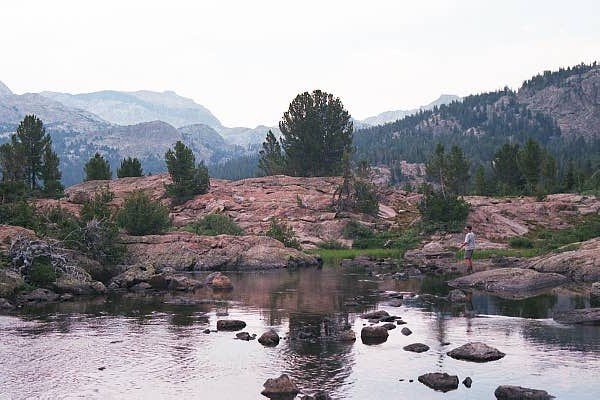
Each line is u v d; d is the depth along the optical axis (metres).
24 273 24.14
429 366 12.27
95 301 22.02
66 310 19.75
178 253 34.31
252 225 49.56
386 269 34.03
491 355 12.76
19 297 22.05
